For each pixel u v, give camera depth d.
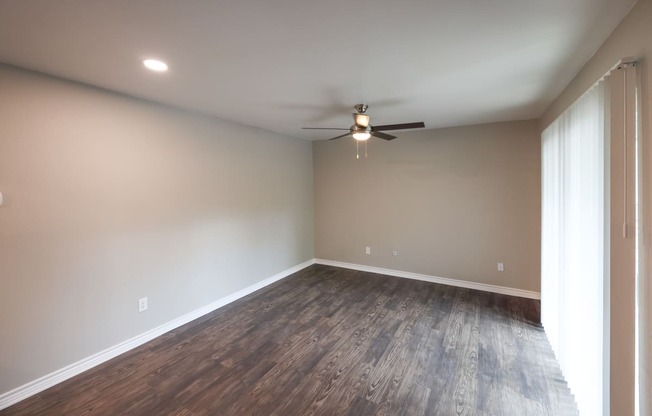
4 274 2.07
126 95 2.74
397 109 3.29
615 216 1.53
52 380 2.29
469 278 4.35
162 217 3.09
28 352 2.18
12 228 2.10
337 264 5.50
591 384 1.87
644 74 1.36
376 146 4.96
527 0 1.38
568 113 2.32
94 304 2.55
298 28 1.62
